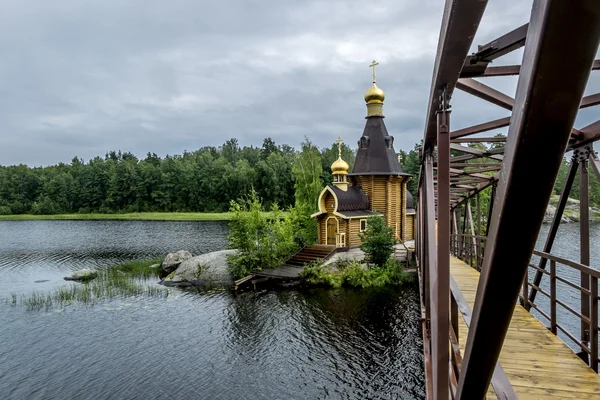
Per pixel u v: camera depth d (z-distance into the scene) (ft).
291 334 44.65
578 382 13.57
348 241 77.92
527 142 3.34
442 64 7.77
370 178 84.53
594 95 12.76
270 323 48.19
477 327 4.70
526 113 3.23
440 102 9.12
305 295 59.21
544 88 3.09
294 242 80.59
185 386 34.35
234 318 50.44
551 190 3.50
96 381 35.37
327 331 45.06
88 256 101.55
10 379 35.91
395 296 57.06
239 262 70.95
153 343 43.27
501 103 11.20
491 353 4.93
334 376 35.32
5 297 62.08
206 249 110.52
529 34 3.22
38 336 45.62
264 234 74.64
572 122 3.17
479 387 5.49
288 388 33.60
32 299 60.08
